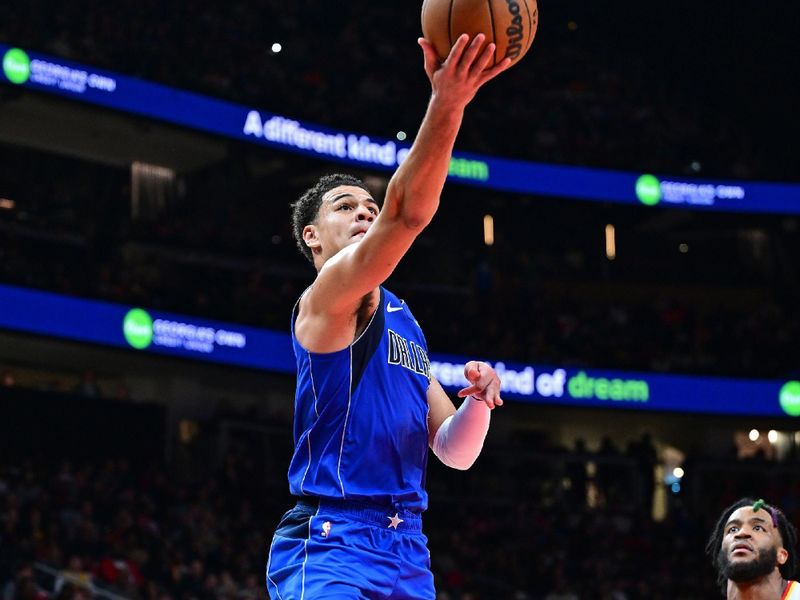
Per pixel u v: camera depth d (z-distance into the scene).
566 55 47.25
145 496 27.73
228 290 35.22
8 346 32.88
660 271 43.28
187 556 26.12
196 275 35.72
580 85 45.62
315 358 4.98
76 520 25.12
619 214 43.72
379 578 4.86
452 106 4.32
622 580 31.70
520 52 4.43
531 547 32.78
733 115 47.34
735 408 38.19
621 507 36.31
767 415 38.22
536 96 44.47
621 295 43.25
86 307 30.92
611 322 40.50
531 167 40.97
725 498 36.94
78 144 37.19
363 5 44.88
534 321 39.50
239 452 34.00
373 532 4.93
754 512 6.89
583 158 41.69
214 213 39.47
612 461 37.16
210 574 25.59
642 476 37.12
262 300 34.53
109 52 34.31
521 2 4.39
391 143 38.28
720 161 43.62
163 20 38.97
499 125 41.34
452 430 5.31
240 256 36.66
